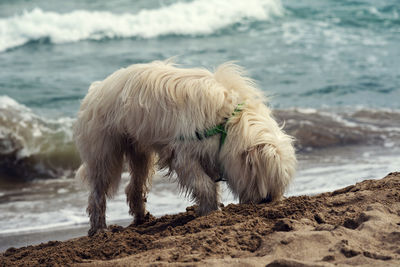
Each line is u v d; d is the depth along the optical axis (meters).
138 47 25.97
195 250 5.11
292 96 18.81
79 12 28.44
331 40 26.14
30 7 30.81
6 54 24.84
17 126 15.32
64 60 23.67
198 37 27.64
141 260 5.04
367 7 30.66
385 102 18.20
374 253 4.46
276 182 6.38
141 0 32.38
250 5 29.78
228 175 6.54
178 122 6.39
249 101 6.70
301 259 4.59
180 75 6.66
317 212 5.91
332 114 16.91
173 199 10.95
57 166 14.56
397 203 5.87
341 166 12.36
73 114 17.03
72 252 5.87
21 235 9.21
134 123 6.68
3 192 12.72
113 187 7.54
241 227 5.53
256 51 24.62
